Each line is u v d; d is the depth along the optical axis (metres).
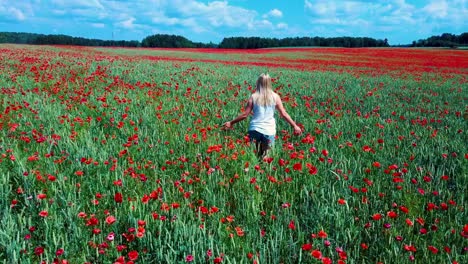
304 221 3.45
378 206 3.83
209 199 3.78
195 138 5.54
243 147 5.45
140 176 4.21
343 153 5.66
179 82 14.38
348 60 42.38
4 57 23.00
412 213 3.71
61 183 3.88
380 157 5.27
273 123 5.57
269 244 3.14
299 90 14.01
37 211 3.48
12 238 2.92
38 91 10.62
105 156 4.92
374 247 3.17
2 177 3.86
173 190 3.90
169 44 103.88
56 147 5.28
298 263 2.89
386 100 12.27
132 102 9.30
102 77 14.65
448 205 3.83
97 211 3.56
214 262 2.68
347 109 10.62
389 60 42.97
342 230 3.24
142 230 2.88
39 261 2.79
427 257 2.95
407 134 7.16
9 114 7.41
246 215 3.55
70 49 44.16
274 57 46.62
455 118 9.28
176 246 2.94
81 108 8.62
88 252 2.90
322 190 3.82
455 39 108.50
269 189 4.12
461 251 3.14
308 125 7.64
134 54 41.44
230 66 26.27
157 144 5.49
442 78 22.69
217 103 9.73
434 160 5.37
